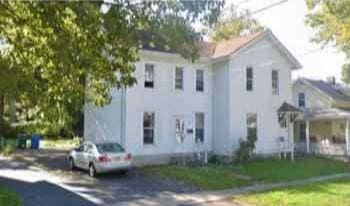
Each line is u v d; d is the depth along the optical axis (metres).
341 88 43.31
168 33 10.13
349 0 23.73
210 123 30.27
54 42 9.76
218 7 10.21
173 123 28.47
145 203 16.86
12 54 11.03
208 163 27.84
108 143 23.45
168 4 9.80
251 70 30.77
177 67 28.88
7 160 28.69
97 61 10.17
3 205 14.66
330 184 20.88
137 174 23.34
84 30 9.53
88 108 30.48
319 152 35.47
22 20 9.88
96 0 9.15
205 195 18.44
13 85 11.19
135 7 9.51
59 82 11.21
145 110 27.23
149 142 27.36
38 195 18.14
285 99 32.66
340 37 23.97
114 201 17.17
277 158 31.00
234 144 29.31
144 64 27.27
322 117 36.38
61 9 9.16
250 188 19.97
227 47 30.83
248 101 30.38
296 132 38.97
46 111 12.73
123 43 9.80
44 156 30.72
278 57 32.41
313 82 41.78
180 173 23.41
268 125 31.47
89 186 20.25
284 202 16.58
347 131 35.25
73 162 24.77
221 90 29.94
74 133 43.66
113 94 27.36
